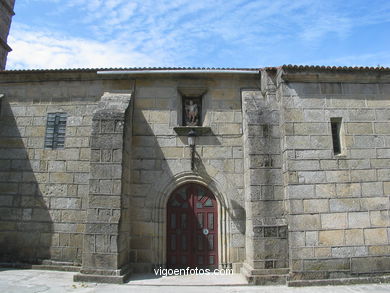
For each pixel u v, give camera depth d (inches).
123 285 274.2
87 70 353.7
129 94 345.7
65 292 249.8
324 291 260.2
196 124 354.6
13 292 247.6
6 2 478.9
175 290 262.7
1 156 353.7
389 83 323.3
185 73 348.5
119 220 292.8
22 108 363.9
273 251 288.8
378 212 295.9
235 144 343.9
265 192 302.5
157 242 324.2
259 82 357.1
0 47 469.4
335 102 315.9
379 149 308.8
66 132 354.0
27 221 338.3
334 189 297.1
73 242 330.6
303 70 313.9
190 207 339.3
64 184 343.6
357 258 287.0
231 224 326.3
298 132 306.5
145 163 339.9
